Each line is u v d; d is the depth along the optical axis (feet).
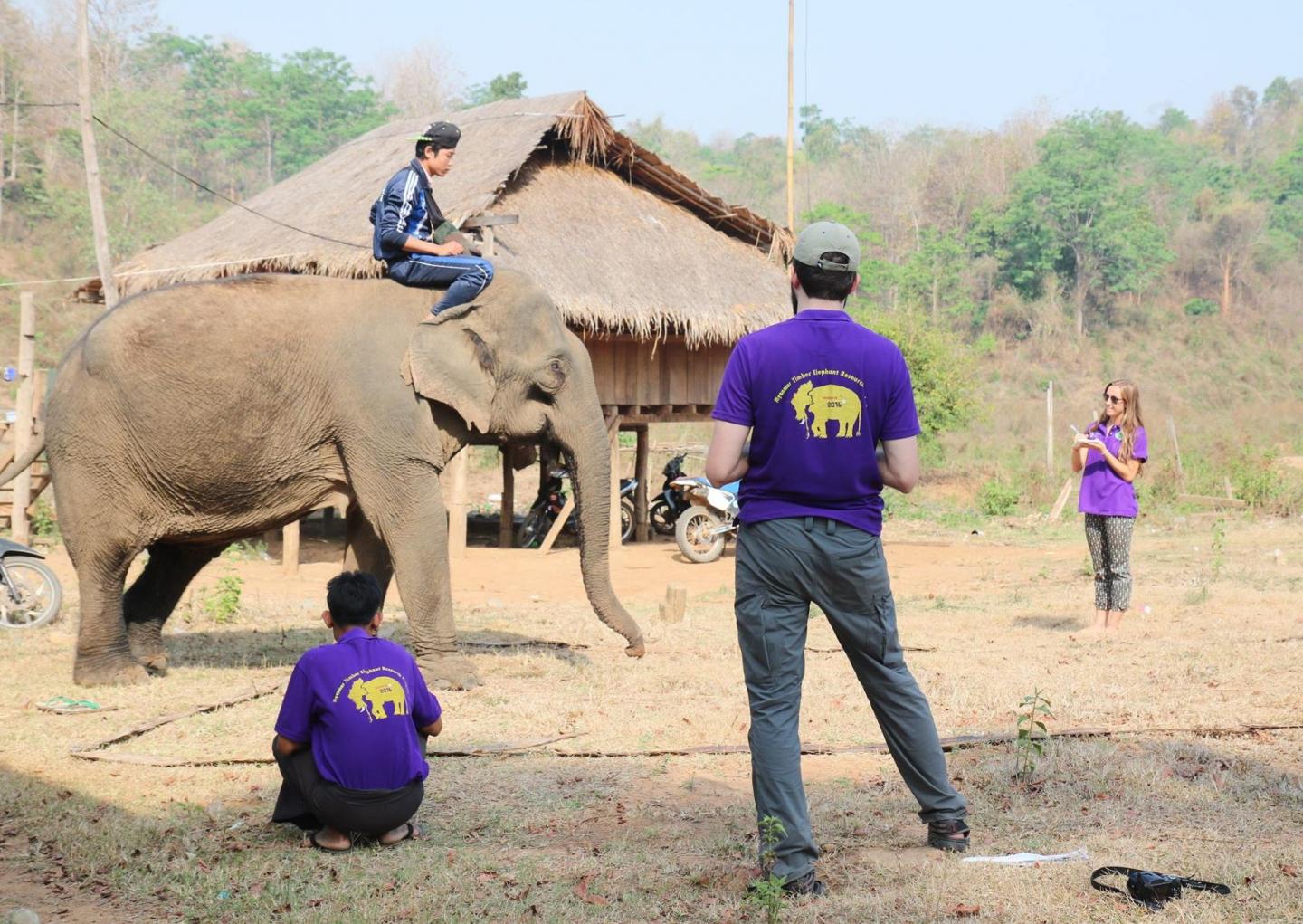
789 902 14.67
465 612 40.40
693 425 127.03
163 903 15.38
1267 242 257.34
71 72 217.36
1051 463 99.25
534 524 62.69
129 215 189.37
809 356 14.84
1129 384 34.68
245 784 20.53
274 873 16.31
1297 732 23.17
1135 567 50.39
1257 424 175.01
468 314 27.96
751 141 396.37
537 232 54.49
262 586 45.88
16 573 36.37
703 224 62.44
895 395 15.05
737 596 15.35
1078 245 232.53
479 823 18.37
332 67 294.87
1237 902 14.46
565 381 28.81
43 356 146.10
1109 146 249.55
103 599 27.55
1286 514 75.25
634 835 17.60
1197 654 30.99
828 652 32.53
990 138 289.33
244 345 26.81
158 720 24.34
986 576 49.96
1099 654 31.45
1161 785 19.70
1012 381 208.54
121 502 26.96
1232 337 230.89
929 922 14.08
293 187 67.72
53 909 15.25
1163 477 86.53
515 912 14.73
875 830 17.66
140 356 26.48
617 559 57.11
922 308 227.61
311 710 17.24
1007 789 19.67
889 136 359.46
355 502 28.45
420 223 28.09
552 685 28.27
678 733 23.80
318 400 27.32
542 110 58.85
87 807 19.12
